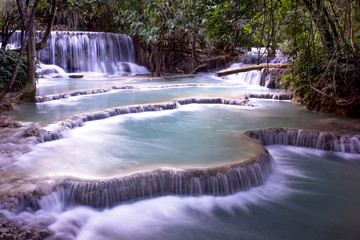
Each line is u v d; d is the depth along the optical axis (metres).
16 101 12.35
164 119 10.84
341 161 8.20
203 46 27.56
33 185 5.55
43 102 12.71
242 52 27.59
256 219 5.69
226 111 12.20
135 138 8.63
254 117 11.09
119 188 5.75
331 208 6.11
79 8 22.19
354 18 8.69
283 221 5.66
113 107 11.56
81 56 24.22
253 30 7.51
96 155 7.23
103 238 5.04
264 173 7.00
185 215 5.70
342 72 10.56
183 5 13.05
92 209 5.63
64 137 8.59
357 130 9.29
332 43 10.77
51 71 22.34
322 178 7.32
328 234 5.36
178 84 18.28
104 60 25.11
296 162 8.12
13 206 5.08
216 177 6.16
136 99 13.55
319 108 11.99
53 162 6.77
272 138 9.12
